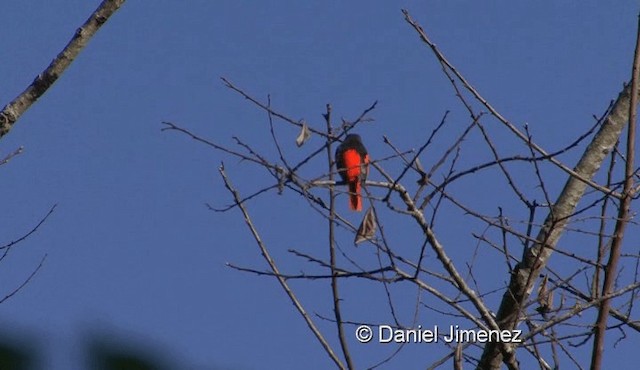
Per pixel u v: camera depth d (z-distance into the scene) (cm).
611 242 1153
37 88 969
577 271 1205
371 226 1105
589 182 1132
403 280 1144
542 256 1288
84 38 980
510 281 1289
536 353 1157
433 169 1086
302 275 1159
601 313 1134
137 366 552
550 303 1214
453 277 1157
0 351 530
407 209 1107
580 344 1177
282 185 1076
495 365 1255
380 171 1116
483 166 1102
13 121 954
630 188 1130
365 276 1139
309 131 1149
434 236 1130
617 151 1198
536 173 1135
